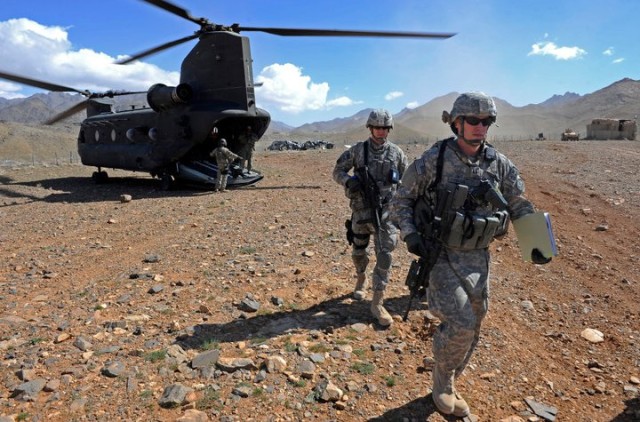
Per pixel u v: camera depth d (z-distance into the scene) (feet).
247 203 35.50
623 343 13.53
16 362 11.69
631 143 92.94
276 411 9.94
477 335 10.54
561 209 31.40
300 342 12.85
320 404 10.25
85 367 11.40
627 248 22.71
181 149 43.42
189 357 12.06
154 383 10.82
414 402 10.43
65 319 14.44
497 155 9.80
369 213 14.80
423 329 13.96
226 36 41.75
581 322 14.96
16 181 55.36
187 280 18.03
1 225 29.58
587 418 10.23
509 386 11.27
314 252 21.48
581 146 79.71
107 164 51.83
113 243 24.56
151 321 14.30
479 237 9.37
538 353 12.98
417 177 9.87
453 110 9.45
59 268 20.17
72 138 392.47
